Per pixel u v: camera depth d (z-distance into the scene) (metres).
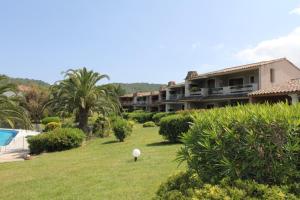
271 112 3.66
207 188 3.63
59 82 26.05
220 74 36.31
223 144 3.84
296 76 33.31
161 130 17.39
